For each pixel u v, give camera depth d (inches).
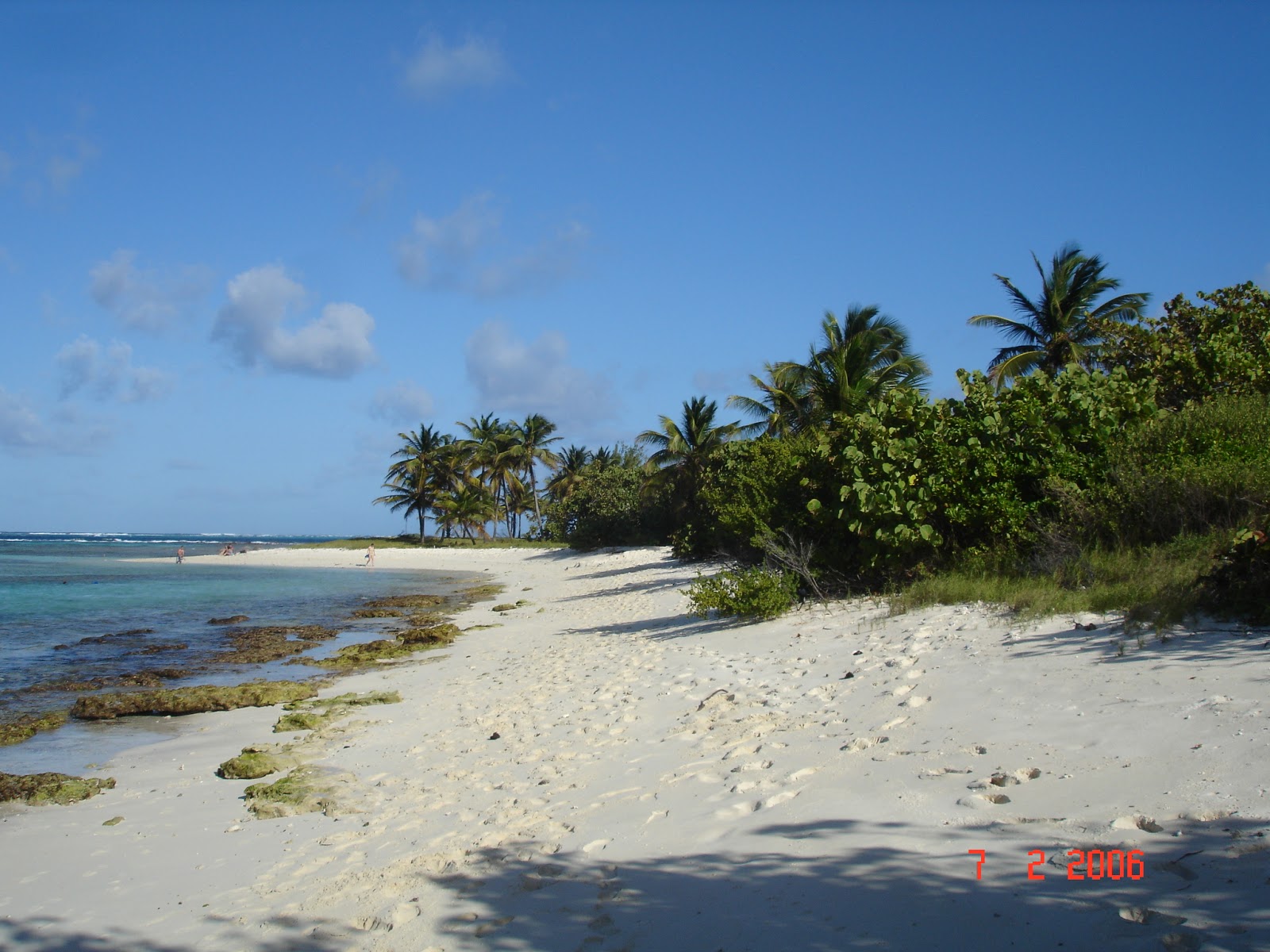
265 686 513.7
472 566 2295.8
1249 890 131.6
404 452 2903.5
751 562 802.2
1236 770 177.0
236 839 256.2
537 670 520.4
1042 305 1272.1
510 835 225.9
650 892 174.1
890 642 397.4
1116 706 234.5
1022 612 378.3
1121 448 516.1
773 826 197.6
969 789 196.5
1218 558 326.3
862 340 1144.8
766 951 141.9
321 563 2488.9
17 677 626.2
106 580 1772.9
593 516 2065.7
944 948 133.3
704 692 371.9
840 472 584.4
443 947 163.0
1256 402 531.8
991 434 542.0
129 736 426.6
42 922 204.4
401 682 542.9
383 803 277.9
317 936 177.6
